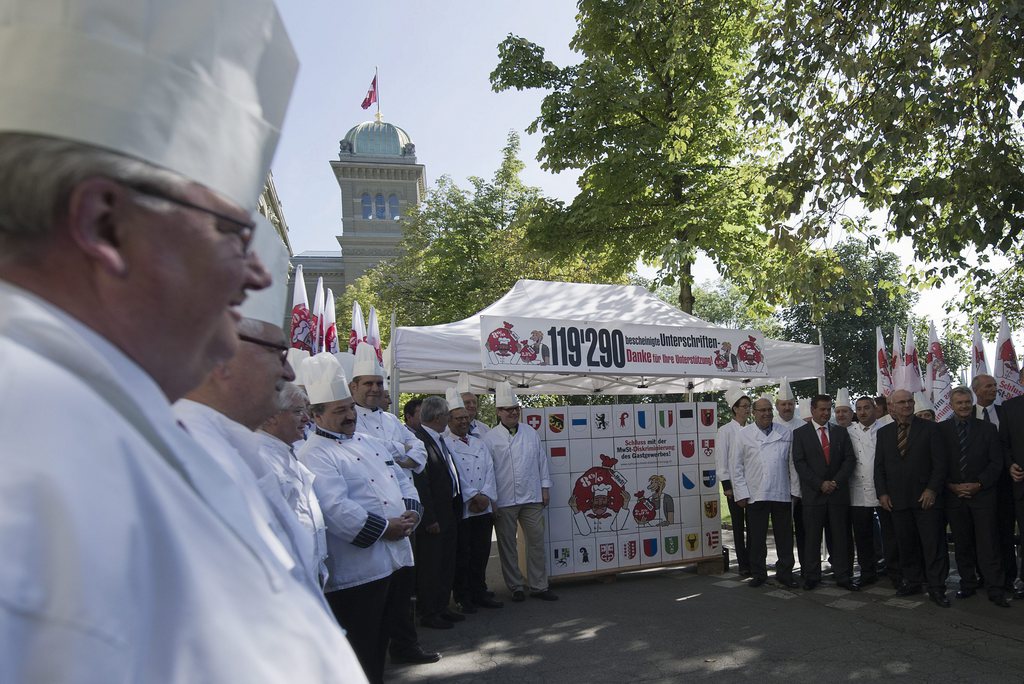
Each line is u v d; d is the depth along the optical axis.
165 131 0.62
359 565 3.84
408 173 59.91
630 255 13.49
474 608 6.87
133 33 0.61
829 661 5.26
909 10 7.38
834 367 26.31
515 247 20.83
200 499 0.59
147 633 0.50
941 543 6.86
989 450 6.86
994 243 6.88
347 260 57.75
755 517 7.77
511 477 7.30
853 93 7.93
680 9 11.91
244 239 0.71
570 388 10.98
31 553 0.44
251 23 0.72
